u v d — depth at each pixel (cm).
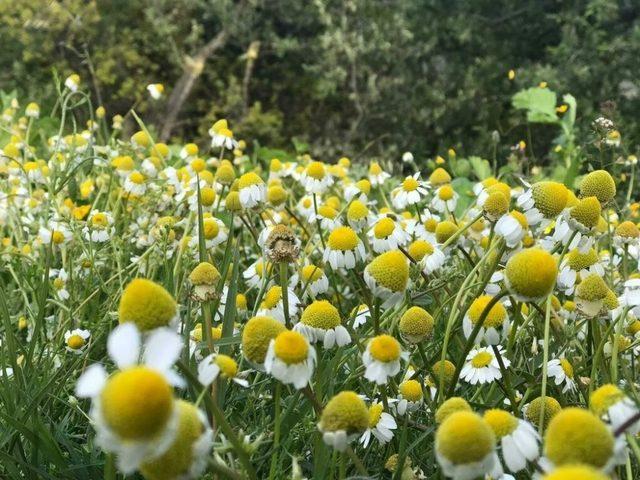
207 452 8
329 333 13
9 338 16
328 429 10
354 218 21
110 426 7
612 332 17
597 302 15
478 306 14
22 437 15
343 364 17
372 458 15
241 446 10
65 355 18
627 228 21
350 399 10
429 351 18
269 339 11
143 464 8
